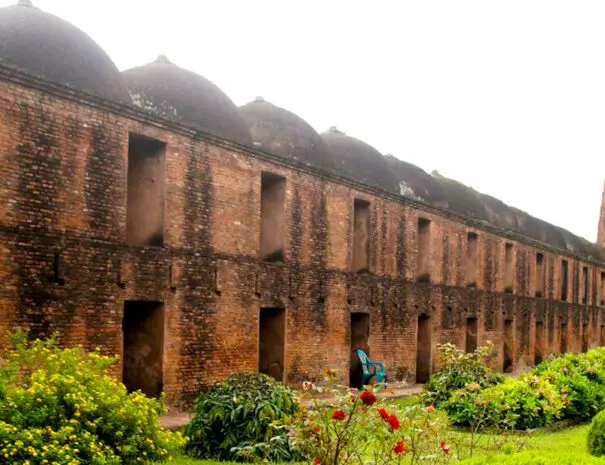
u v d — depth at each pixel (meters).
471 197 27.17
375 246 19.44
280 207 15.91
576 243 38.97
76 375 7.62
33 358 8.09
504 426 12.31
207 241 13.53
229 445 9.48
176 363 12.80
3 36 11.18
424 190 23.23
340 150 20.11
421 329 22.62
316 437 7.14
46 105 10.55
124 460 7.38
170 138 12.77
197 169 13.34
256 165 14.89
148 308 12.82
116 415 7.42
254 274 14.73
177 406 12.78
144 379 12.77
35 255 10.32
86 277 11.07
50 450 6.44
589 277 40.50
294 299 16.08
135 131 12.04
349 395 7.07
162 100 13.65
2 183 9.91
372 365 18.22
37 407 6.91
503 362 28.30
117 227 11.62
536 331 33.03
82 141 11.08
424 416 8.39
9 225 9.98
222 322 13.84
